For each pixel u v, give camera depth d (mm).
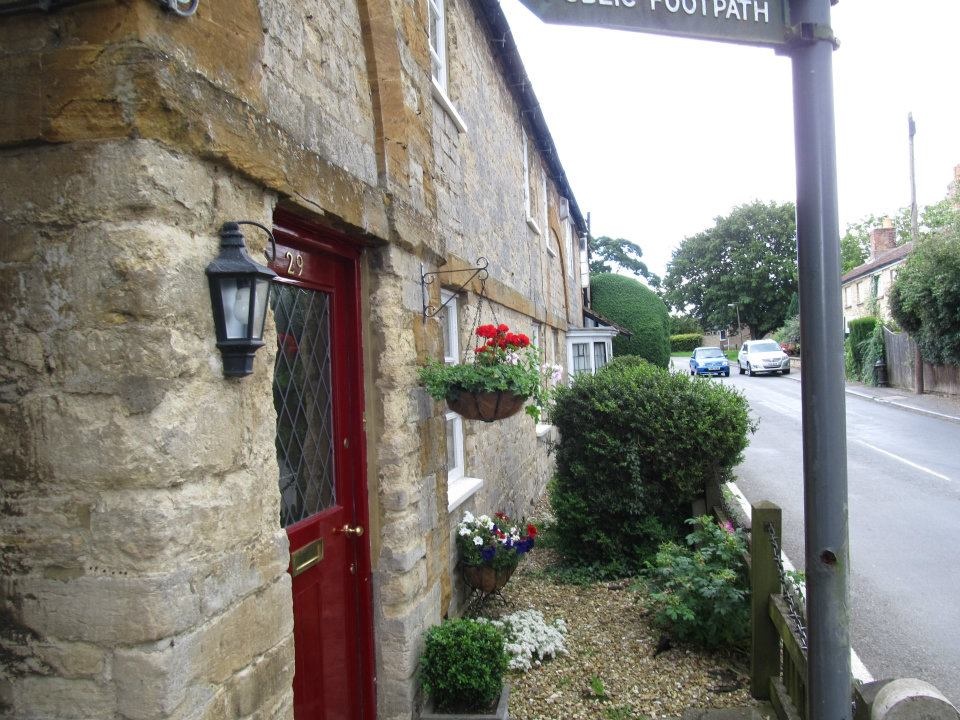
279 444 2838
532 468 9508
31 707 1800
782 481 10414
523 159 10016
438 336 4270
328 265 3291
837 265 1804
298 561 2920
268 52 2514
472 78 6887
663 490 6543
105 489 1777
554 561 6891
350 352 3451
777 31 1836
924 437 13914
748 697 4066
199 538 1896
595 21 1814
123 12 1802
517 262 9297
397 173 3713
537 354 4371
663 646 4715
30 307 1831
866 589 5887
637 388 6613
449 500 4871
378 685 3422
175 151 1888
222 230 2070
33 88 1823
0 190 1855
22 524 1817
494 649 3635
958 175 24703
